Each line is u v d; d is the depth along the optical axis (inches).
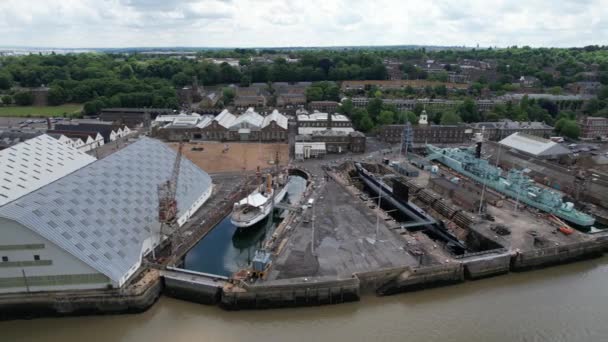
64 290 3053.6
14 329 2923.2
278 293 3134.8
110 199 3681.1
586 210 5007.4
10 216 2810.0
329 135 7509.8
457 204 5088.6
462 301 3326.8
